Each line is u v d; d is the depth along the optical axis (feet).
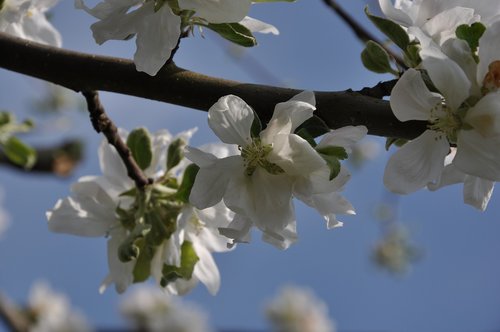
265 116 1.74
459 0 1.77
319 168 1.66
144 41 1.73
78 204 1.94
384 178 1.71
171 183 1.92
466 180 1.76
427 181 1.70
